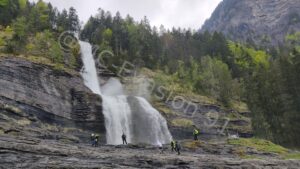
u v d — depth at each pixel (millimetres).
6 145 31750
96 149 40625
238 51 145000
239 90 104875
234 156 44406
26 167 27953
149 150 45781
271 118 90375
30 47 81125
